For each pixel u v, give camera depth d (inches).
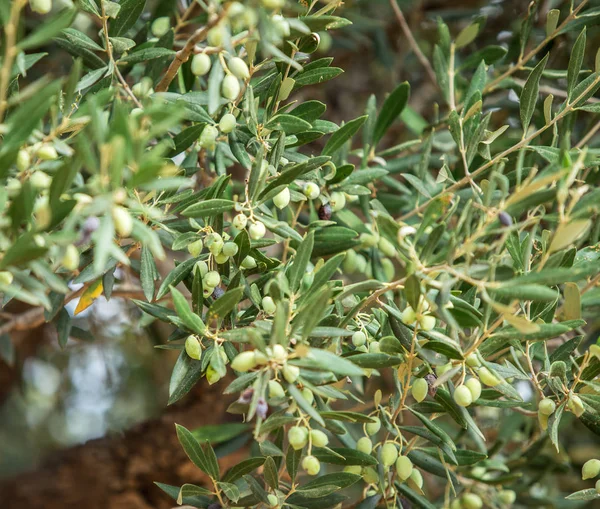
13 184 47.0
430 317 48.8
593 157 54.2
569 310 50.1
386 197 62.2
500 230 47.1
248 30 50.0
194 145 58.3
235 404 47.8
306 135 54.3
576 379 51.0
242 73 48.6
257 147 53.7
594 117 64.0
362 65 92.6
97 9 53.2
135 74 59.5
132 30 62.6
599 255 54.1
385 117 60.9
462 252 47.4
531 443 65.2
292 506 52.4
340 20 50.8
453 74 62.3
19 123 44.6
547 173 48.1
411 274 46.9
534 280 46.4
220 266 51.8
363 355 49.8
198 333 49.1
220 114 54.6
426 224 48.2
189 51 49.8
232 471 51.9
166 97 52.4
